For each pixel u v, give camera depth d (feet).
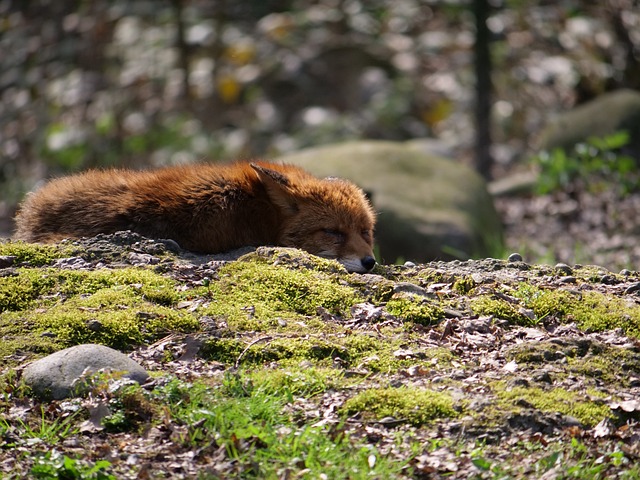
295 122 103.14
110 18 117.70
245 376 26.45
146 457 23.38
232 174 38.32
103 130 103.24
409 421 25.14
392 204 63.36
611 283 35.63
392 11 116.88
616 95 82.07
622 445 24.58
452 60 109.81
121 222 37.01
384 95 103.86
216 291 32.04
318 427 24.13
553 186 72.74
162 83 109.50
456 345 29.55
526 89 104.42
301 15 115.03
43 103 110.63
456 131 100.37
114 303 30.42
